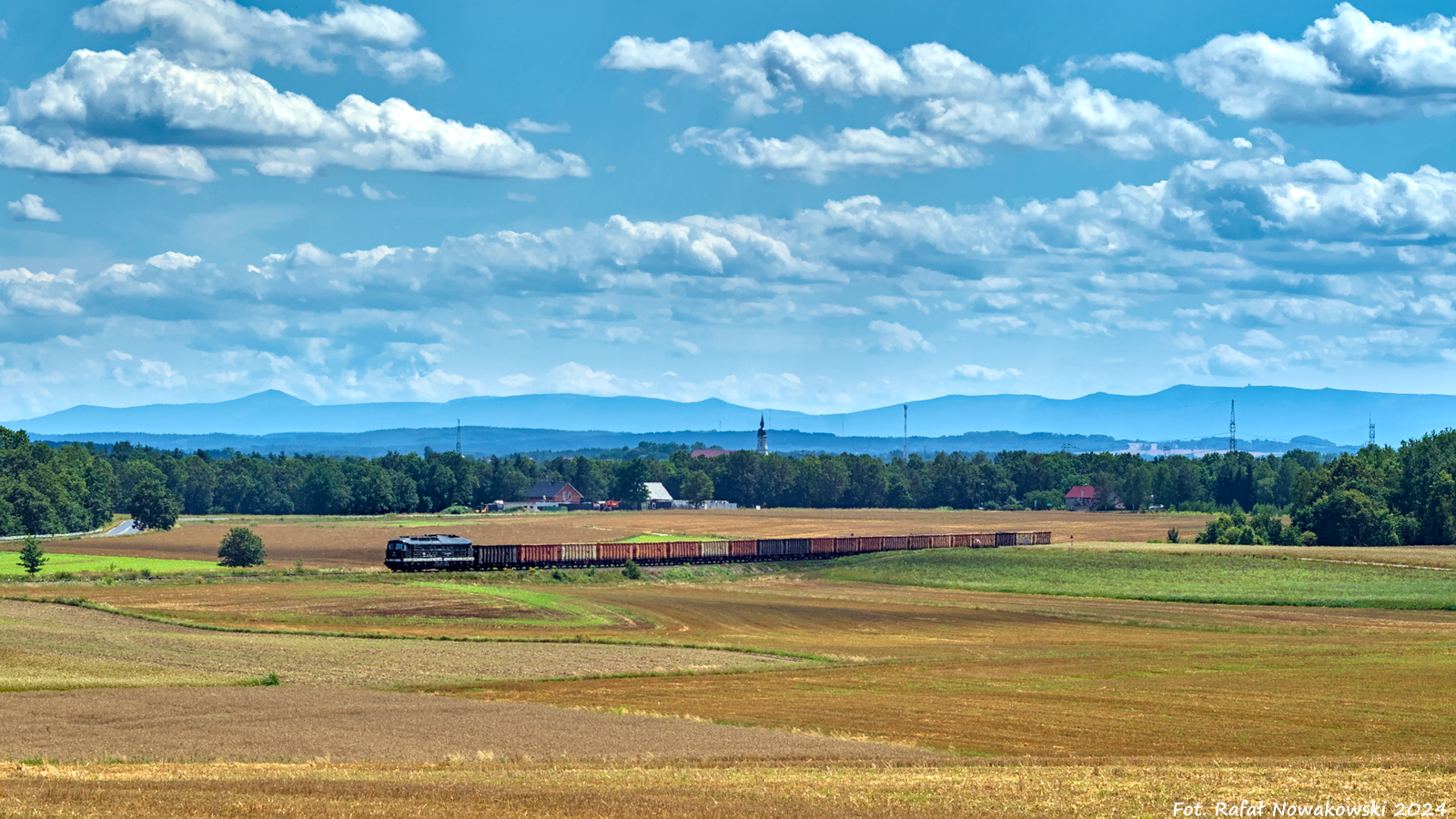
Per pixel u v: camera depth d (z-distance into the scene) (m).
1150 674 70.62
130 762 43.94
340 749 47.16
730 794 36.69
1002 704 60.09
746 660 78.44
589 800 35.38
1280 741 50.69
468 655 77.50
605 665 74.31
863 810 34.59
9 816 32.28
